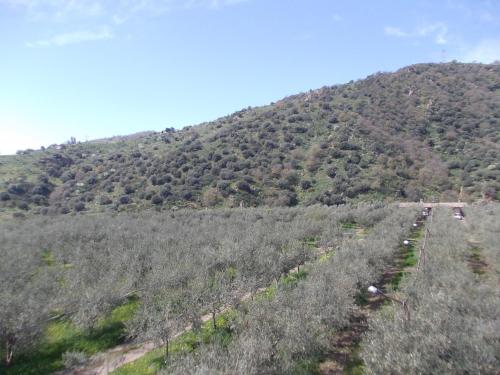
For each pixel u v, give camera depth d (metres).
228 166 86.38
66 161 94.44
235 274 28.33
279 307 17.55
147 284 24.89
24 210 67.00
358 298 24.97
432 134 108.94
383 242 32.91
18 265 28.23
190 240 36.22
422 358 11.22
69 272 28.25
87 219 53.97
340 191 78.50
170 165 86.38
